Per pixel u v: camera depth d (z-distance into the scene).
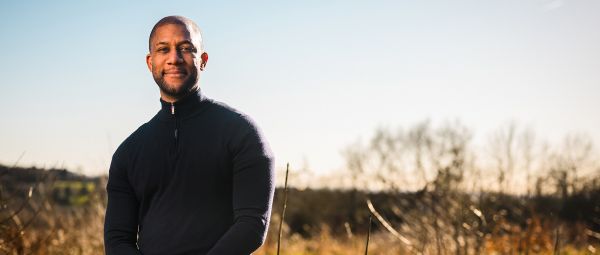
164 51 2.19
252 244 2.00
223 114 2.20
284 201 2.62
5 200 4.24
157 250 2.12
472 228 4.99
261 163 2.10
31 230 5.21
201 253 2.08
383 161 19.91
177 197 2.15
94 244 5.73
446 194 5.14
